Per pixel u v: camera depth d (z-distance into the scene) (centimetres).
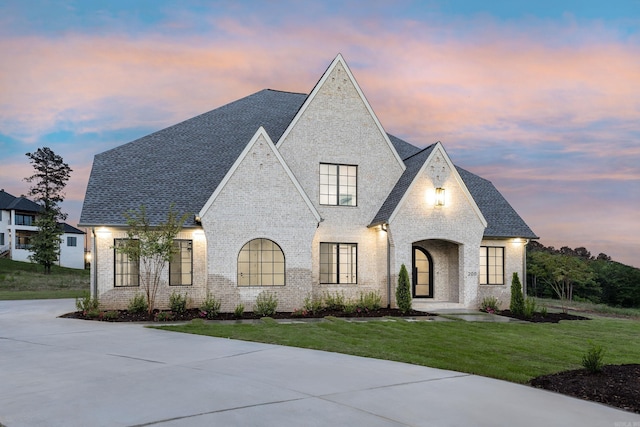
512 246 2175
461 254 1972
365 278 2012
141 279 1691
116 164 1972
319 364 859
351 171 2053
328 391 665
